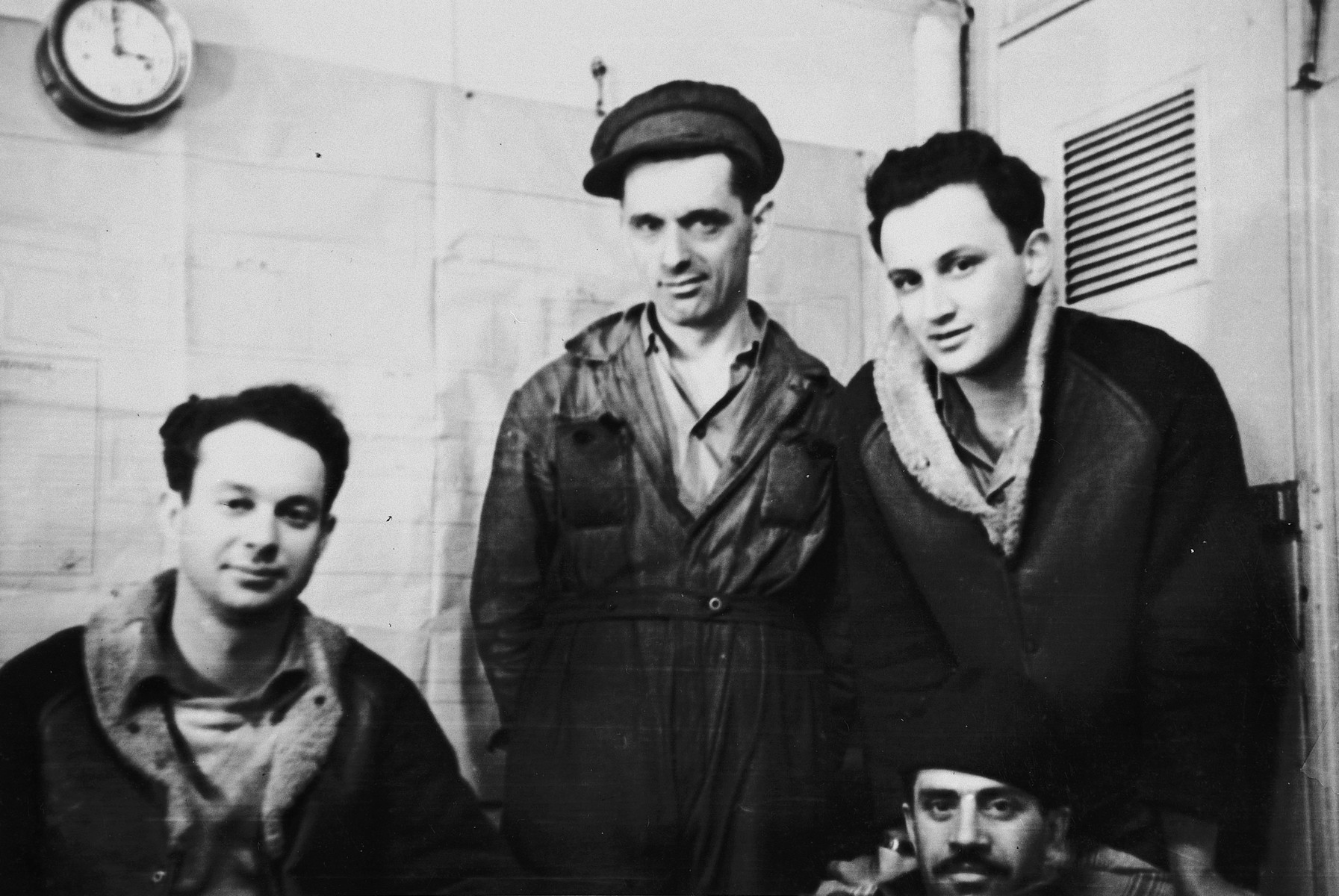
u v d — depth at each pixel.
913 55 3.01
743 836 2.64
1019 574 2.82
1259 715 2.83
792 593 2.74
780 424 2.78
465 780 2.56
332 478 2.56
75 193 2.47
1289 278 2.93
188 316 2.51
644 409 2.73
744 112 2.85
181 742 2.45
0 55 2.45
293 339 2.56
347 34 2.64
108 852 2.39
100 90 2.47
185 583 2.48
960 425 2.86
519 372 2.68
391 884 2.51
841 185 2.90
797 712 2.70
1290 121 2.95
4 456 2.40
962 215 2.91
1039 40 3.06
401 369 2.62
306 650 2.52
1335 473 2.90
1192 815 2.78
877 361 2.86
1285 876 2.80
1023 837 2.73
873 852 2.70
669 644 2.67
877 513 2.80
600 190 2.76
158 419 2.48
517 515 2.65
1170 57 3.03
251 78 2.58
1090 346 2.92
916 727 2.74
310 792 2.49
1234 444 2.89
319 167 2.60
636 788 2.62
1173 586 2.84
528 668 2.62
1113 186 3.01
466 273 2.67
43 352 2.43
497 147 2.71
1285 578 2.87
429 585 2.59
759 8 2.90
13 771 2.37
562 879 2.57
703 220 2.80
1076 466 2.86
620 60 2.80
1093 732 2.79
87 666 2.42
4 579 2.39
